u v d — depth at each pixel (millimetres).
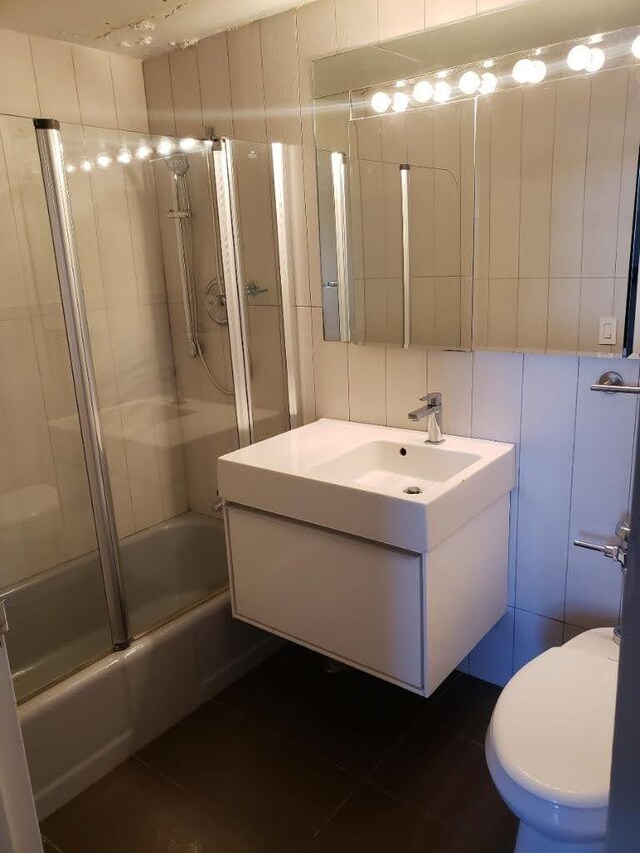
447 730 2006
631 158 1556
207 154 2229
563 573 1931
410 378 2096
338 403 2295
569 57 1586
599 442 1781
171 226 2418
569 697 1457
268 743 1988
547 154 1667
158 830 1711
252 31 2105
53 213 1934
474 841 1638
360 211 2037
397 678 1717
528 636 2045
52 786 1779
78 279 1989
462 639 1805
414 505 1538
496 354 1901
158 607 2316
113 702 1910
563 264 1705
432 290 1951
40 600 2236
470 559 1783
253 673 2314
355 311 2137
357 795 1790
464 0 1710
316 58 1993
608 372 1720
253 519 1907
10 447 2193
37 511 2266
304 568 1827
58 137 1908
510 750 1332
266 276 2305
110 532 2062
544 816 1249
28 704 1736
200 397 2572
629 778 737
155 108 2453
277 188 2184
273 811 1751
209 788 1835
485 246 1822
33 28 2059
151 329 2537
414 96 1843
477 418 1985
